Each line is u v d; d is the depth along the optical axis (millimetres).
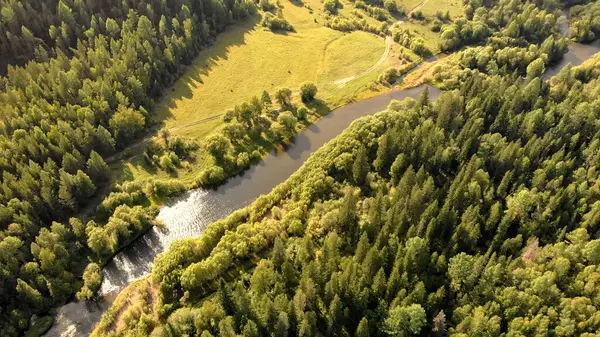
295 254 121250
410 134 147750
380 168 150500
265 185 158875
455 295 106812
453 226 119562
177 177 159125
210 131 180250
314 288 105500
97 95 170375
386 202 127812
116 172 158625
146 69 190500
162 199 151125
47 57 181625
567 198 127562
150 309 116438
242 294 101312
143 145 170750
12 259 118625
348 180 149125
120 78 179875
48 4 194000
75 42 193750
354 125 166750
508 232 124875
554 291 101688
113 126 166125
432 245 117938
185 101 195375
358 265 106688
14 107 158500
